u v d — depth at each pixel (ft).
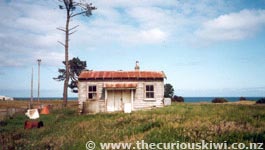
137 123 56.29
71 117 91.97
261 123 46.29
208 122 47.65
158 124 50.19
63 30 140.56
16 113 111.75
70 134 54.19
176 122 49.73
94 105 103.04
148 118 61.87
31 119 95.14
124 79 109.81
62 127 67.72
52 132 62.59
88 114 98.68
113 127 56.49
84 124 65.77
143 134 44.01
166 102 109.29
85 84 110.01
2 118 93.40
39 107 135.74
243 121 48.47
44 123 82.79
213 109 74.90
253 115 58.08
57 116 99.35
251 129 40.93
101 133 50.62
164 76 110.63
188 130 42.29
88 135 50.01
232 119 50.93
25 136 61.21
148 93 110.22
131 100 108.47
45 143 50.34
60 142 48.34
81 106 109.29
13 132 67.46
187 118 55.88
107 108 108.68
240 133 38.73
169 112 72.79
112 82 109.50
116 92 110.01
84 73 114.32
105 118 76.02
